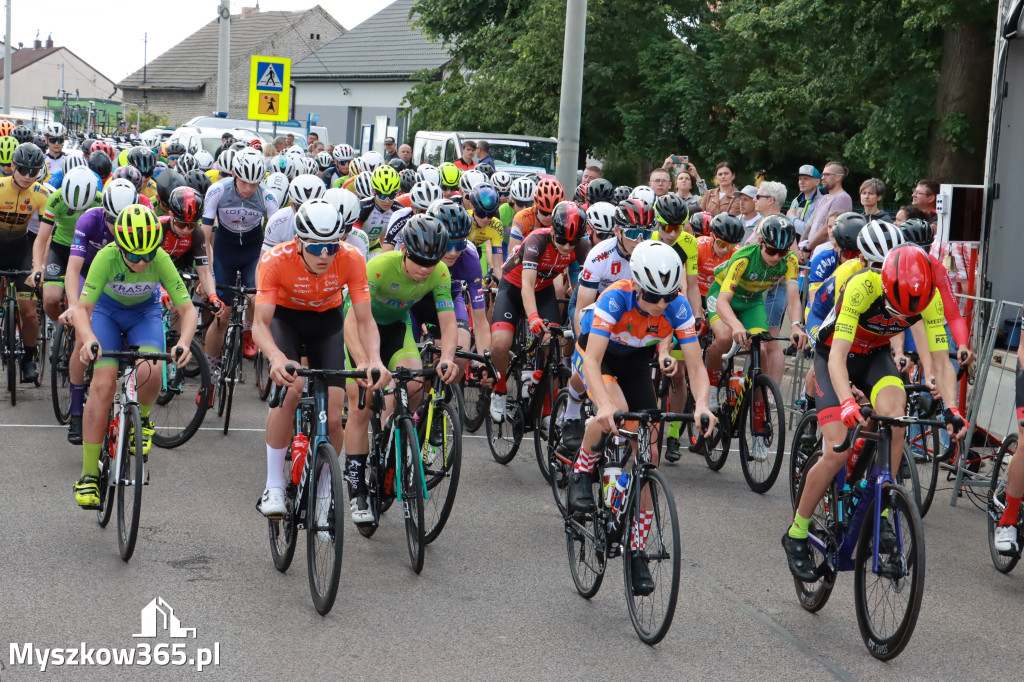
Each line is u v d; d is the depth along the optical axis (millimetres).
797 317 7047
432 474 5625
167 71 62000
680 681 4043
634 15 20281
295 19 60844
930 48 14398
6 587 4598
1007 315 8109
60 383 7641
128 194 6191
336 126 43875
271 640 4223
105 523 5445
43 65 98938
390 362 5727
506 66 22297
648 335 4781
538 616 4648
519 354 7359
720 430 7344
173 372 7391
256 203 8555
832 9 15070
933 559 5777
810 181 11000
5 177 8156
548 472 6867
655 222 6605
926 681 4164
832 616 4840
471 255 6336
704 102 19141
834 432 4629
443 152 17719
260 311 5023
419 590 4891
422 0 25438
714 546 5766
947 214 8375
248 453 7219
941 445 7199
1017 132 8297
